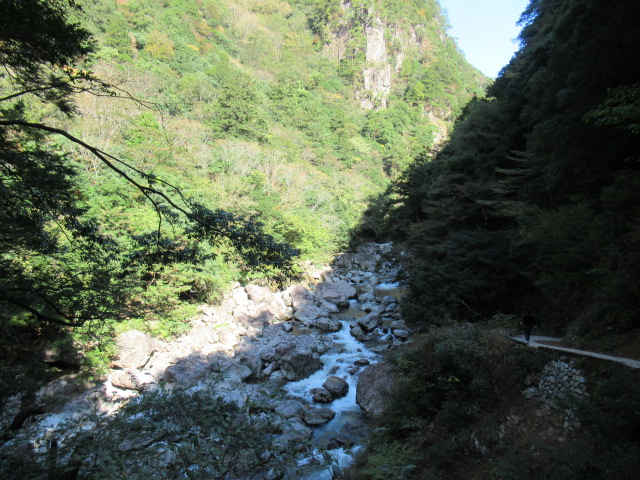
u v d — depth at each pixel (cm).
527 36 2567
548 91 1461
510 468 729
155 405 493
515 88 2381
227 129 5012
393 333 2119
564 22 1194
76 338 1458
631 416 649
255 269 702
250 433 458
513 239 1695
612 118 847
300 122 7144
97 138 2881
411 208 3266
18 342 1170
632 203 1017
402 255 3384
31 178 711
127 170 2702
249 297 2661
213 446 425
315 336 2117
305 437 1152
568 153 1274
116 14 5653
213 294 2319
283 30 11250
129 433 477
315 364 1698
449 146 2919
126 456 441
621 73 1088
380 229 4441
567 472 659
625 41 1018
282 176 4572
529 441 836
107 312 914
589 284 1159
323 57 11325
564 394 875
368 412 1341
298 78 8938
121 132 3306
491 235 1916
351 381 1603
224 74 6209
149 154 3173
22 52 664
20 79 740
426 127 9650
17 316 1191
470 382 1078
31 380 1120
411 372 1168
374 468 852
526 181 1945
